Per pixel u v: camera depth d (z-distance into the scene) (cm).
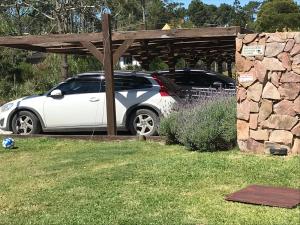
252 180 449
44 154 650
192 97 780
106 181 472
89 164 563
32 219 371
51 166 564
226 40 921
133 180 470
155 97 746
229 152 576
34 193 444
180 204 389
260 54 558
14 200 424
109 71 737
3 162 605
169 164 525
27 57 2025
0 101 1570
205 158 543
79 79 793
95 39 753
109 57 737
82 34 759
